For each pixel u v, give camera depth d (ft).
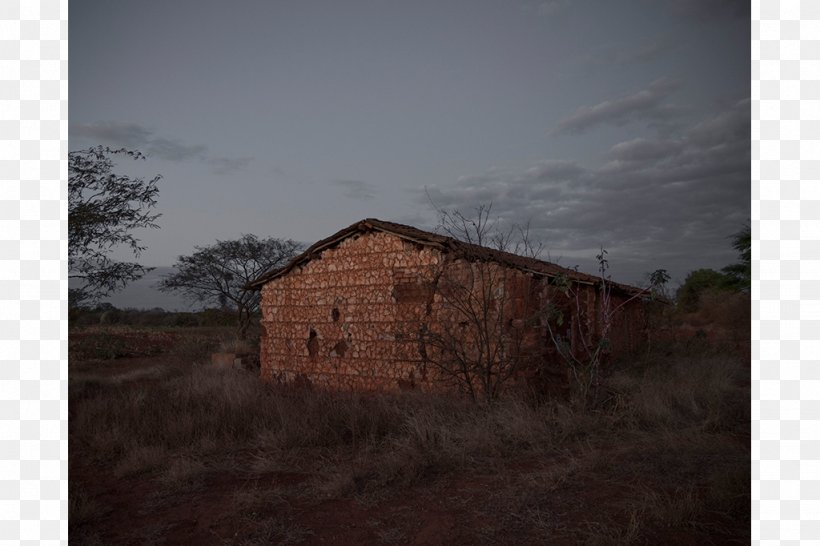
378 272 41.96
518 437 25.63
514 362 33.37
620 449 23.45
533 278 35.60
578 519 16.85
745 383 39.93
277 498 20.12
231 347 68.64
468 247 35.32
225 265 84.38
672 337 67.46
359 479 21.65
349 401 34.83
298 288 48.03
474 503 18.65
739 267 94.32
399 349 40.16
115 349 84.99
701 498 17.74
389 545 16.22
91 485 23.62
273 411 32.42
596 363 31.78
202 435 29.27
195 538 17.46
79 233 47.44
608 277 33.35
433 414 28.89
